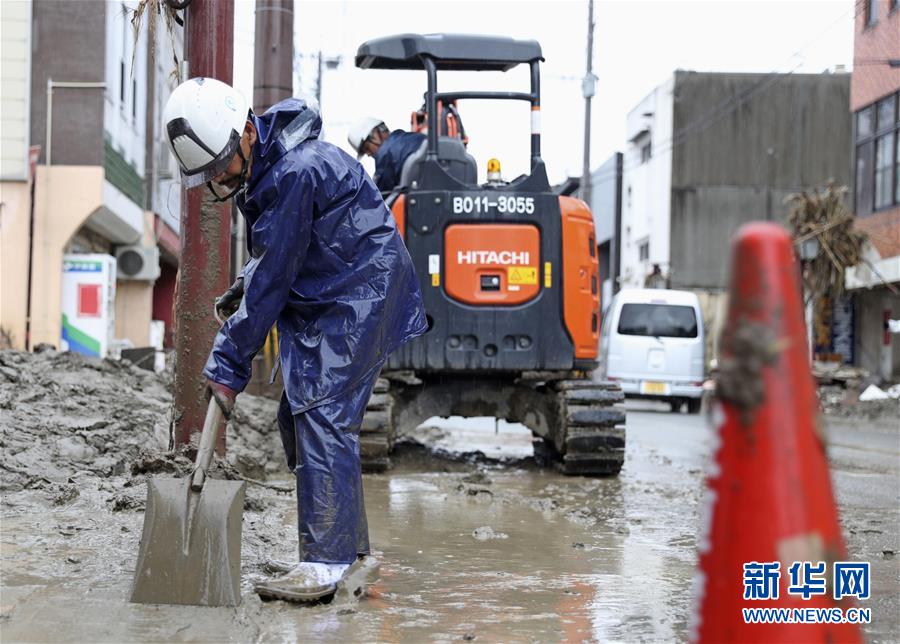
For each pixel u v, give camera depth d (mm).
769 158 45219
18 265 20906
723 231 45219
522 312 9641
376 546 5762
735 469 2100
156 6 6723
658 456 12312
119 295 28203
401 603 4426
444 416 10273
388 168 10500
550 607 4426
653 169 48125
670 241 45250
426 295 9594
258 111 12219
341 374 4438
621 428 9711
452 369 9602
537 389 10375
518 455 11773
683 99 45375
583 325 9773
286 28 12227
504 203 9617
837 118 45250
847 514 7609
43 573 4527
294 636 3840
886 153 27141
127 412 8203
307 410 4426
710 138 45281
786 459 2068
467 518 6855
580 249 9805
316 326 4492
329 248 4457
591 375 10453
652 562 5465
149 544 4191
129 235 26438
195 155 4289
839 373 27109
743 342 2080
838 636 2129
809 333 32031
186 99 4293
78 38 21328
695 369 23406
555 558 5531
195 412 6508
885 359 30125
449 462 10719
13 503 5855
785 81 45188
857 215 28703
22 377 8141
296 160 4367
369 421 9391
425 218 9602
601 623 4180
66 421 7383
